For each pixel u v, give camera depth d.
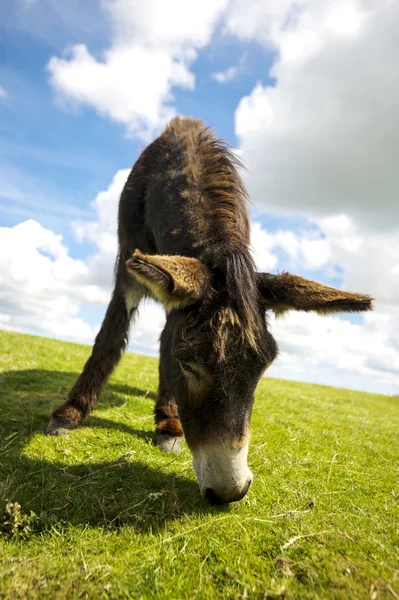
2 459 0.95
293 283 0.83
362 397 3.31
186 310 0.79
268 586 0.57
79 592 0.55
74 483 0.87
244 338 0.73
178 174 1.09
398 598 0.54
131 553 0.65
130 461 1.00
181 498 0.85
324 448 1.32
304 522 0.77
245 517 0.78
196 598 0.55
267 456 1.16
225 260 0.81
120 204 1.36
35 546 0.66
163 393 1.27
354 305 0.78
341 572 0.60
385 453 1.37
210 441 0.72
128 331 1.31
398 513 0.88
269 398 2.10
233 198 1.00
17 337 2.93
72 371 1.98
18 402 1.38
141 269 0.66
